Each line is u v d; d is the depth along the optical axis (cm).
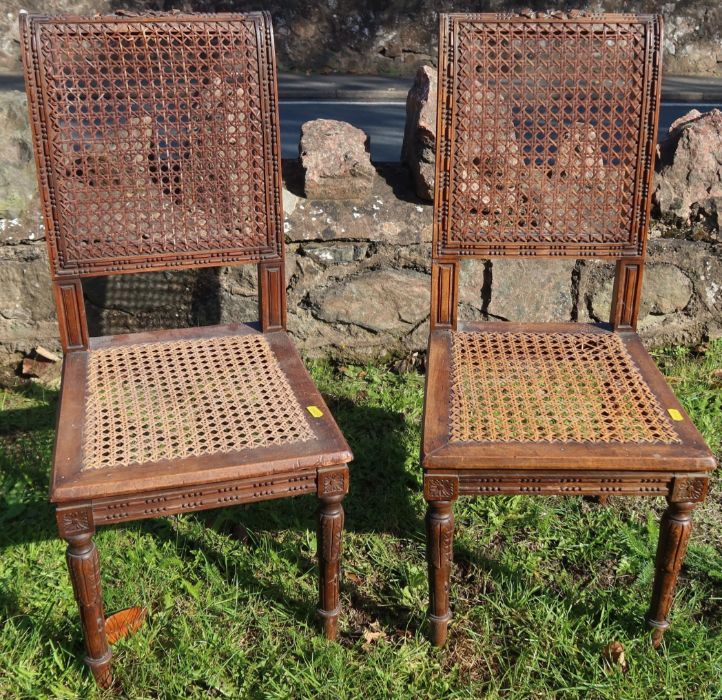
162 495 180
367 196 297
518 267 306
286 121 798
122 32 211
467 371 216
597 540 243
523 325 240
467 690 197
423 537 245
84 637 191
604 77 218
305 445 188
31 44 205
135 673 200
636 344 230
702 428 285
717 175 298
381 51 1045
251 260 234
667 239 306
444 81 217
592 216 230
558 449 186
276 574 230
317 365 320
